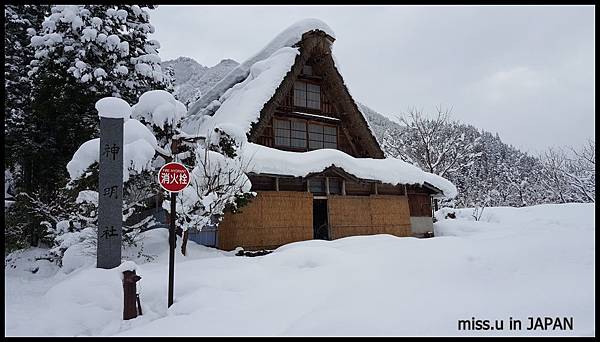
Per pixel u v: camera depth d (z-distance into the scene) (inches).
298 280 233.9
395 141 1107.9
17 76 544.4
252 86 536.7
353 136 635.5
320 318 165.5
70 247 337.4
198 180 318.3
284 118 578.6
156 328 174.7
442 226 659.4
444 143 1055.6
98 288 229.5
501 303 173.5
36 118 501.0
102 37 473.1
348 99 591.8
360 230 526.6
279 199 462.6
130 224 439.2
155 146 332.5
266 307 189.8
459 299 180.7
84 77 459.2
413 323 155.1
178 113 351.3
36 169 513.7
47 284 311.0
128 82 505.7
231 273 248.1
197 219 305.3
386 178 542.0
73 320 199.2
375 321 158.7
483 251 268.1
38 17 569.6
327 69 587.2
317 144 607.8
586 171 969.5
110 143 286.4
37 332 186.9
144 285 229.9
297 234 465.4
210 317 180.1
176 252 349.4
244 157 418.3
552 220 691.4
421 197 634.2
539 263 237.3
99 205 276.4
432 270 233.8
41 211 436.5
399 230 564.4
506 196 1320.1
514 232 461.4
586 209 791.1
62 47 485.7
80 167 306.8
